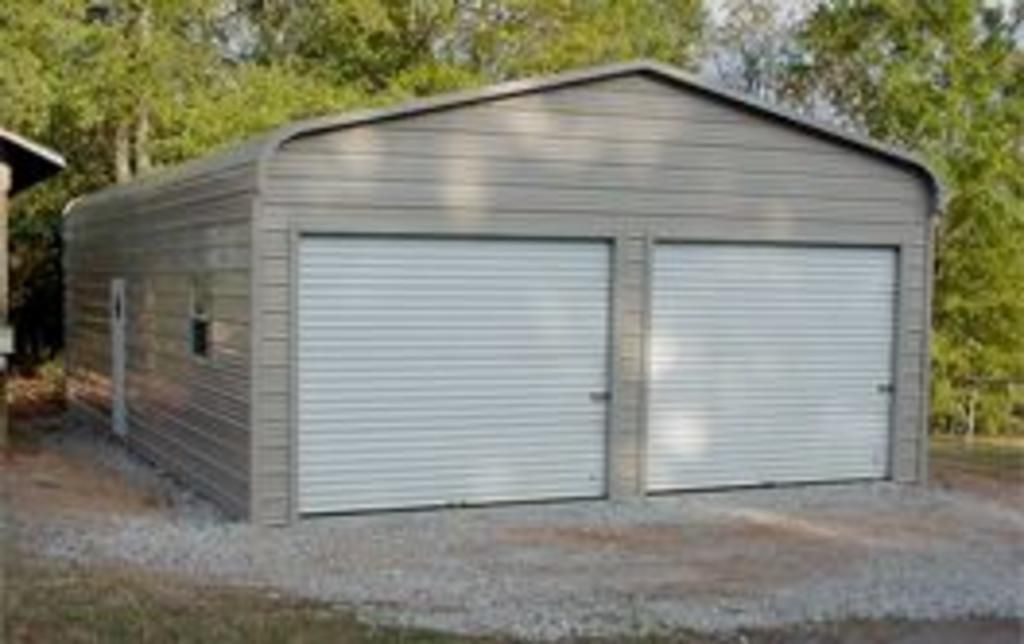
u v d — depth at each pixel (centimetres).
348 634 680
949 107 1888
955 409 1952
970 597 797
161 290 1280
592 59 2223
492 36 2212
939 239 1945
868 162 1199
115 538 936
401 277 1045
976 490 1213
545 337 1097
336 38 2241
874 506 1120
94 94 1980
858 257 1209
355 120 1004
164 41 2002
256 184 982
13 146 1271
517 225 1075
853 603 778
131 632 668
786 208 1170
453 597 778
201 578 816
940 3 1908
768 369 1180
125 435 1449
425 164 1041
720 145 1141
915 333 1232
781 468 1191
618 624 718
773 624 726
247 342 1003
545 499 1105
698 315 1150
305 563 870
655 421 1141
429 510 1064
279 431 1004
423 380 1058
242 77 2070
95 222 1600
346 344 1030
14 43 1831
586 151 1095
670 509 1087
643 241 1120
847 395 1214
